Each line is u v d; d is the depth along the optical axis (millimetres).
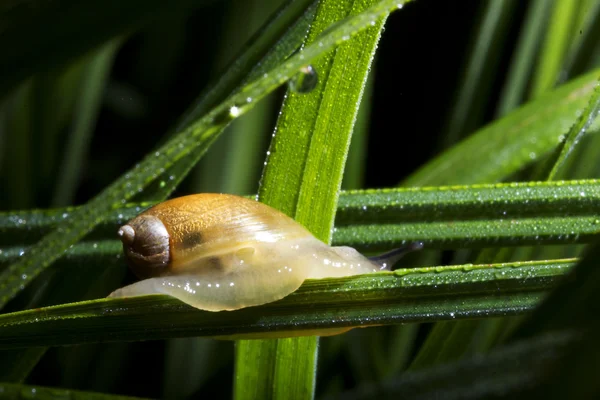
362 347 146
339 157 117
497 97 164
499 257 124
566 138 118
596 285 99
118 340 111
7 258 121
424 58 173
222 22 165
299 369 117
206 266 117
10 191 148
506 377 102
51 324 110
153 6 120
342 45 115
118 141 186
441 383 103
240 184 147
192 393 148
